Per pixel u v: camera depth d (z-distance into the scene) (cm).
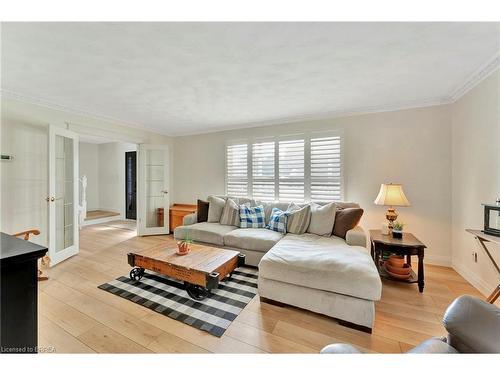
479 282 222
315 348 146
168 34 154
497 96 196
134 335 156
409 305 196
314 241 249
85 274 255
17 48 171
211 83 236
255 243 275
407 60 190
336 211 283
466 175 244
